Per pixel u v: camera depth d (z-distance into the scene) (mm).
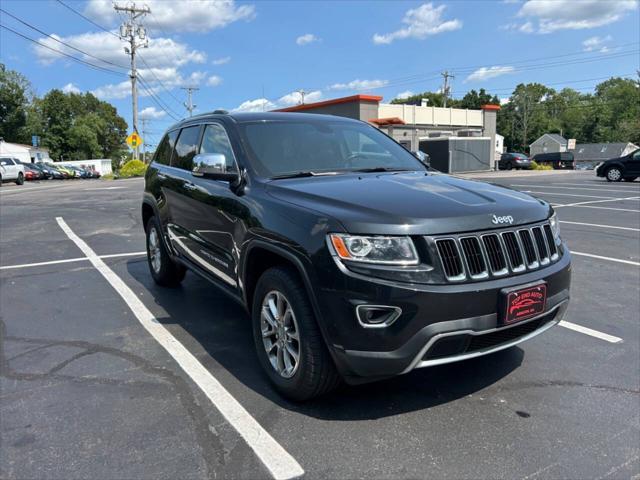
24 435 2848
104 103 103125
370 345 2646
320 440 2797
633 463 2592
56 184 29109
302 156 3941
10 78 72312
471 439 2803
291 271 3094
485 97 108062
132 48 38312
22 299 5410
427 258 2660
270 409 3127
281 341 3217
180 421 2990
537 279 2947
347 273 2656
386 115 35875
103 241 8797
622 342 4176
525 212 3070
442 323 2641
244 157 3779
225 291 3963
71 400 3240
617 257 7285
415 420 3000
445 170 35031
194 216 4422
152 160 6012
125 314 4906
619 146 88875
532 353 3959
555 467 2561
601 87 114750
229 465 2580
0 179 29281
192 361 3832
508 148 104750
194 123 4977
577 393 3320
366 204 2877
